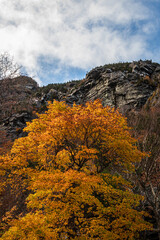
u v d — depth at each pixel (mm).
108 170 14477
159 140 11344
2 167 8336
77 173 7031
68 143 9719
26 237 5238
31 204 6473
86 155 8469
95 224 6508
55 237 5586
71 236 7102
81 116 8883
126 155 9477
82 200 6598
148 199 8672
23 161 9047
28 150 9500
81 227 7125
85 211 8609
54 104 13180
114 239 6074
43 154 10320
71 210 6898
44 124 10898
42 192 6324
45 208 6797
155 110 24906
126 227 6965
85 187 6680
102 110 9695
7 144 25750
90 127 9242
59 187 6281
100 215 7090
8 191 13539
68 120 8719
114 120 9906
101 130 9078
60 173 7449
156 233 9125
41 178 7168
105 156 10609
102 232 6285
